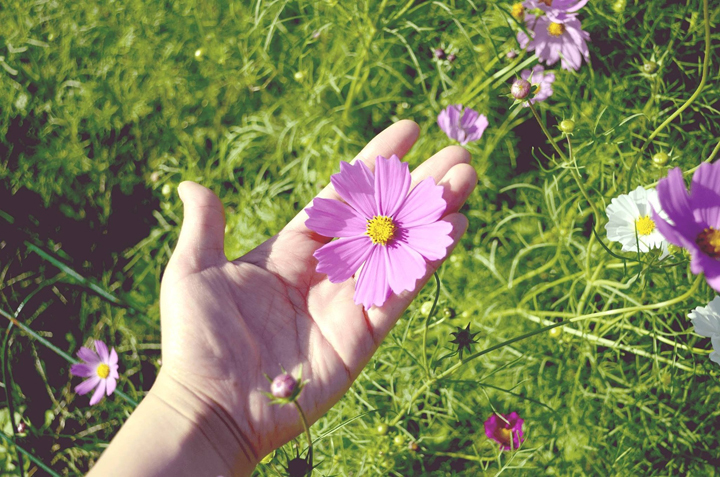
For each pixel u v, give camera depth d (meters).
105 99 0.61
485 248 0.55
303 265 0.40
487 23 0.56
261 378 0.37
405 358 0.51
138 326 0.56
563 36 0.49
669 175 0.32
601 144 0.53
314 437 0.48
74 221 0.60
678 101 0.53
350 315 0.39
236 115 0.61
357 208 0.39
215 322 0.36
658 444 0.49
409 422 0.51
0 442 0.54
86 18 0.61
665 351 0.49
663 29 0.57
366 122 0.59
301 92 0.59
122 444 0.34
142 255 0.58
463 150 0.44
